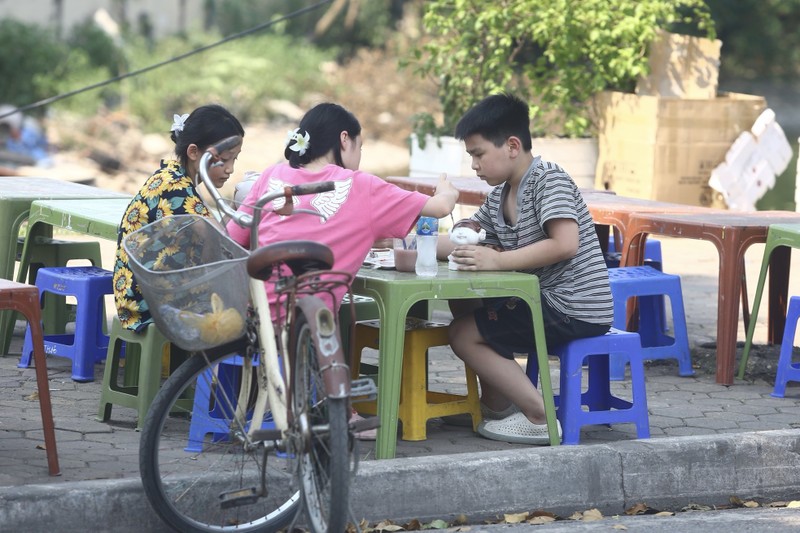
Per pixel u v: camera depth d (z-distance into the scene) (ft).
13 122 124.98
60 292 37.32
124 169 127.24
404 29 196.34
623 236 41.96
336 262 29.25
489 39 74.23
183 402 29.71
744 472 30.89
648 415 32.73
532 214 31.30
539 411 31.45
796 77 222.89
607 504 29.71
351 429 23.76
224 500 25.29
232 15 208.13
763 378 39.73
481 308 31.48
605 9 71.97
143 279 24.23
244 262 24.81
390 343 28.81
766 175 70.28
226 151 31.37
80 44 161.58
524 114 31.48
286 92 173.06
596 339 31.37
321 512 24.23
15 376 37.58
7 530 25.22
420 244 29.73
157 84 160.56
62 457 29.27
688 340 42.14
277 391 24.59
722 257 38.50
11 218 40.47
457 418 34.68
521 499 28.99
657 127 68.08
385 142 159.94
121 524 26.21
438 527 28.09
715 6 209.77
